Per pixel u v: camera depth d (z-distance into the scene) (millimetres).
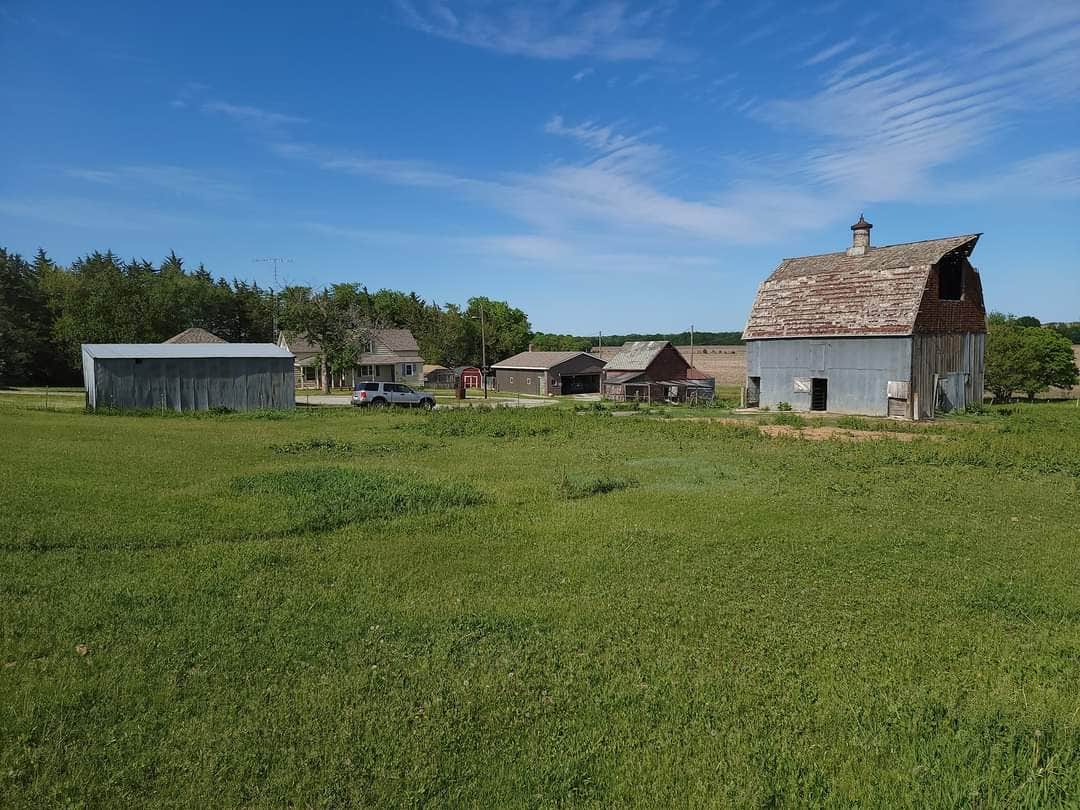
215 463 15531
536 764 4238
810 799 3918
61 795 3883
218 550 8633
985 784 3955
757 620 6656
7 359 60156
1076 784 3932
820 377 34844
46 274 85500
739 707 4949
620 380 57406
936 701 5035
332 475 13367
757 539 9594
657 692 5168
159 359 33031
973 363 34250
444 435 23344
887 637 6281
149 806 3822
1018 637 6352
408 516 10758
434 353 90938
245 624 6336
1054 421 28219
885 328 32000
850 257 37281
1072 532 10094
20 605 6633
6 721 4594
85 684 5113
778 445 20500
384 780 4059
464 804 3865
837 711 4879
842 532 9961
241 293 93125
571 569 8211
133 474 13625
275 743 4430
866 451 18609
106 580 7410
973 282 34156
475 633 6242
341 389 67562
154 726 4602
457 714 4812
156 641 5918
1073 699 5086
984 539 9656
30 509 10133
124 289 75562
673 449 19609
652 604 7062
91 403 32781
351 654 5773
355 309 63656
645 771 4195
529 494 12641
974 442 19812
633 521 10578
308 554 8648
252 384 34969
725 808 3838
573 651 5910
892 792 3936
